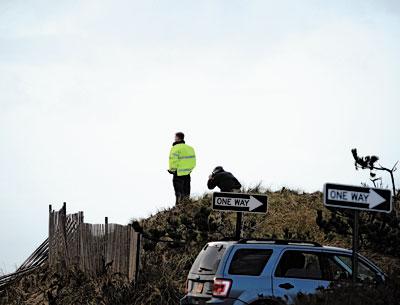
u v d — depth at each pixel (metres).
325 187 29.23
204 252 34.56
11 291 56.34
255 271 32.81
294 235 51.09
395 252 46.84
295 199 58.72
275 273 32.84
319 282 32.91
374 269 33.72
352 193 29.52
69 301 49.59
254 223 53.66
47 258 63.50
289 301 32.38
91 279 51.81
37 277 57.53
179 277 46.00
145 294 44.59
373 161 49.00
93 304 46.91
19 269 63.47
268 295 32.50
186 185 62.66
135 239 47.16
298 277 32.94
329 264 33.38
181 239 49.41
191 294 33.97
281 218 54.62
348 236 50.06
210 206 57.12
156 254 50.03
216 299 32.56
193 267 34.62
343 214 47.31
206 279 33.50
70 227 57.09
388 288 29.75
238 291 32.50
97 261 52.28
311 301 29.05
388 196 29.84
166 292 43.94
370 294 28.88
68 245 57.09
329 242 49.81
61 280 54.56
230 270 32.78
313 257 33.41
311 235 51.28
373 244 47.91
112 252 50.59
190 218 53.88
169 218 50.34
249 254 33.12
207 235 49.53
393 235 46.84
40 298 53.53
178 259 48.16
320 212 47.41
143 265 47.84
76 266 55.25
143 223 57.09
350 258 33.78
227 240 34.62
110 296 46.03
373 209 29.69
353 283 29.38
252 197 41.00
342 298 28.53
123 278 48.28
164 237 52.75
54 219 60.50
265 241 34.09
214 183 52.59
